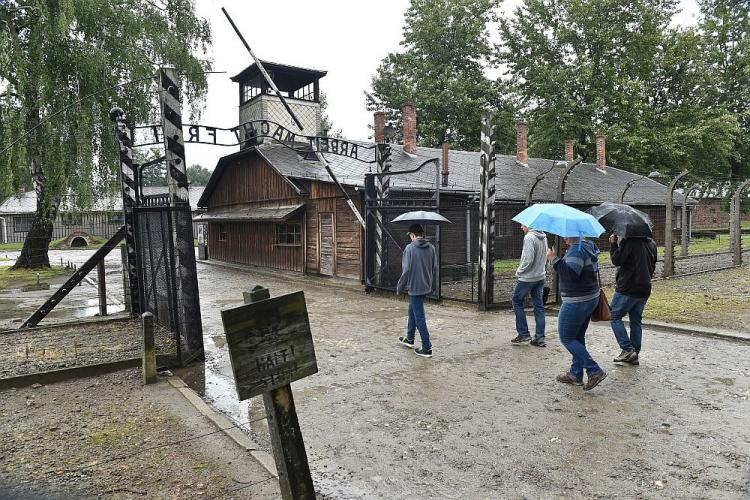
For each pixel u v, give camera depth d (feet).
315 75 73.51
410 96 109.60
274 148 66.54
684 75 117.91
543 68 107.86
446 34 115.03
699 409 15.62
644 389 17.46
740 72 122.83
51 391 17.81
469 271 50.24
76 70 54.08
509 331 26.96
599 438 13.76
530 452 13.05
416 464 12.57
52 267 67.92
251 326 8.02
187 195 22.07
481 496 11.08
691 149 108.27
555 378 18.95
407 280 22.47
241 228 74.38
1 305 38.50
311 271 57.47
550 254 17.75
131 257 29.91
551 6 113.50
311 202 56.90
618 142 102.99
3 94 54.29
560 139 108.06
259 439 14.32
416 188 50.78
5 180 56.03
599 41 106.01
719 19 122.72
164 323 25.25
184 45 65.31
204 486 11.27
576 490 11.21
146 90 59.11
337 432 14.55
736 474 11.75
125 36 57.77
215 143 30.63
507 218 63.21
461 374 19.70
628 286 19.56
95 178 58.49
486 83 113.70
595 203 74.02
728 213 125.80
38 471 12.01
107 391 17.83
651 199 86.63
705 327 25.53
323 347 24.39
